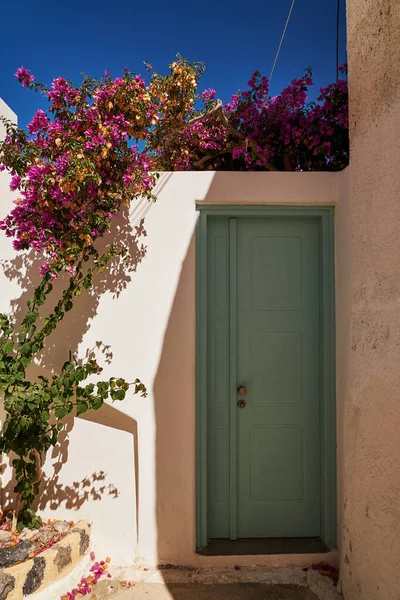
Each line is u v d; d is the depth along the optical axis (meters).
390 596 2.18
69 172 2.73
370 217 2.49
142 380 3.17
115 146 3.01
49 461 3.19
